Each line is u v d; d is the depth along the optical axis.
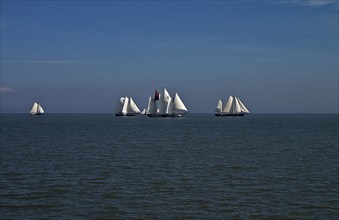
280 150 57.78
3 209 24.89
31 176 35.53
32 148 60.03
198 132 104.12
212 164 43.09
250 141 74.31
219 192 29.34
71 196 28.05
